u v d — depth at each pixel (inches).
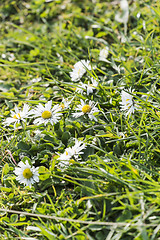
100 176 18.1
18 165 18.3
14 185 18.2
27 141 19.7
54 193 18.3
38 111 19.2
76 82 21.5
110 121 19.7
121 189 17.6
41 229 16.9
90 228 17.0
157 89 20.4
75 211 17.4
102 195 17.1
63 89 20.6
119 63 22.0
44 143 19.1
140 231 16.4
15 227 17.7
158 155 18.1
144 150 18.6
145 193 17.3
